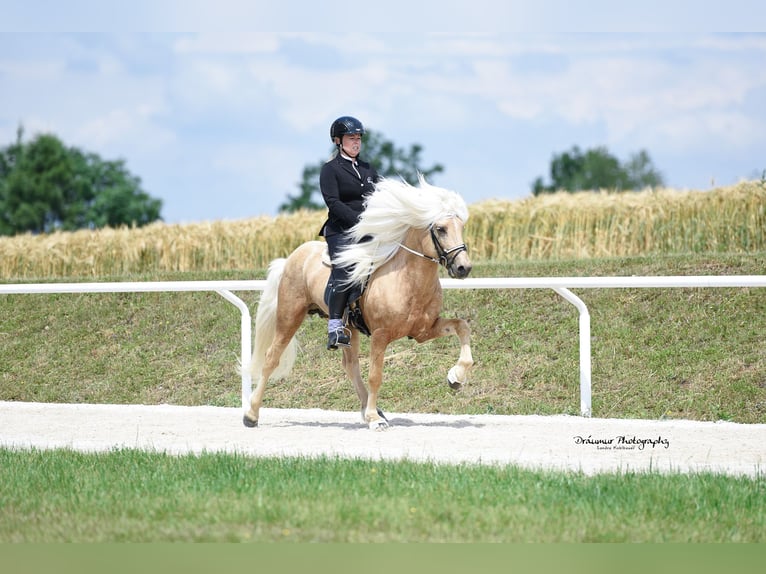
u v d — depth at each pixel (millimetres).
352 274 11711
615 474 8992
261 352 13047
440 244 11281
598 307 17781
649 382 15055
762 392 14250
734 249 24438
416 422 13047
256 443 11383
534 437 11508
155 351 19047
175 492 8508
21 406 15172
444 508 7793
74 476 9195
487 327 17781
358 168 12289
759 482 8531
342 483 8648
